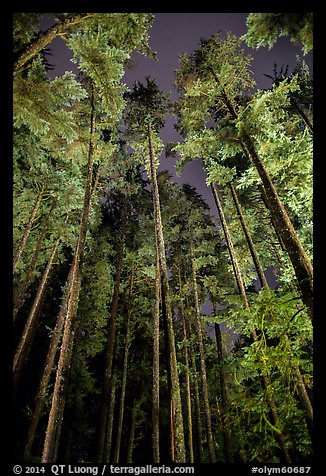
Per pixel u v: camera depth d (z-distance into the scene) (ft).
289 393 24.41
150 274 55.06
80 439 55.36
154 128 54.44
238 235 52.75
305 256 26.96
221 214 52.01
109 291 62.85
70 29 29.91
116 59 33.19
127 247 72.13
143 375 64.28
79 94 29.81
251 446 24.85
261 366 26.35
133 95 53.88
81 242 33.19
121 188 70.13
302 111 47.52
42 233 47.60
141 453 68.39
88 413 55.01
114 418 67.31
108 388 52.54
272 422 30.66
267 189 30.99
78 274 31.30
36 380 62.39
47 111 29.66
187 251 71.46
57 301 70.49
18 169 41.34
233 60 38.45
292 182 31.24
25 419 55.06
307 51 24.21
